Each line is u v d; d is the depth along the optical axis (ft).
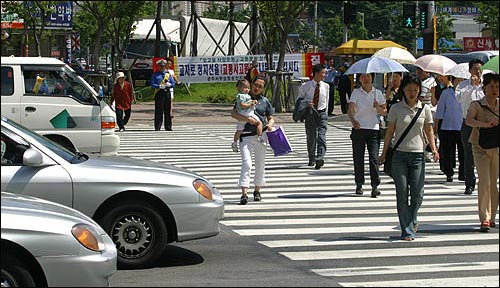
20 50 286.25
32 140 52.06
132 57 276.41
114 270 42.52
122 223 52.01
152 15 330.13
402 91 61.21
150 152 124.98
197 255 57.47
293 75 210.79
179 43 281.54
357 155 85.05
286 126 171.01
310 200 82.07
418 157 61.62
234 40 268.62
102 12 242.99
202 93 265.95
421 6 159.74
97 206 51.21
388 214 74.13
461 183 93.50
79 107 93.86
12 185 49.90
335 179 97.50
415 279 49.98
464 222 70.18
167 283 48.52
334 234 65.00
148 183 51.96
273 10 205.67
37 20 278.87
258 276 50.80
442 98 91.81
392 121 61.26
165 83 156.97
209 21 276.41
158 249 52.47
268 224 69.26
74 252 40.40
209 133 154.81
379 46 213.25
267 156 121.39
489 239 62.90
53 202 48.44
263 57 221.05
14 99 91.97
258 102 79.61
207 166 110.11
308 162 112.78
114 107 155.74
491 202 66.49
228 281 49.21
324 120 107.14
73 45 291.99
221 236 64.18
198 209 52.65
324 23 385.70
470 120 64.69
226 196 84.69
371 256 56.95
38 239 39.88
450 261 55.36
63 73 94.22
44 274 40.01
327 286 47.98
